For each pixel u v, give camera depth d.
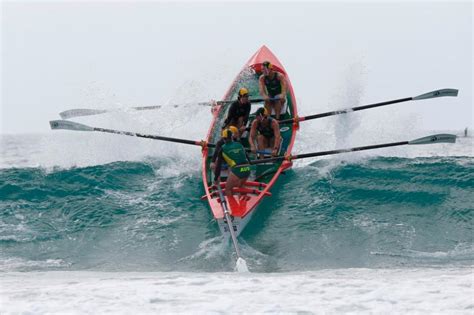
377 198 41.62
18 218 40.47
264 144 43.41
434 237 36.22
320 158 49.75
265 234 37.28
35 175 47.12
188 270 32.72
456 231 36.91
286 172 46.47
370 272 28.48
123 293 21.77
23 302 20.52
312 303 19.88
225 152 38.53
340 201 41.31
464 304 19.25
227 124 45.06
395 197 41.56
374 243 35.56
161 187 45.22
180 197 43.19
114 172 47.59
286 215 39.56
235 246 33.16
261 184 41.12
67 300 20.80
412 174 44.81
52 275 29.73
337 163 47.81
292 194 42.53
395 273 27.81
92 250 36.06
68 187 45.03
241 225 36.75
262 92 47.69
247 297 20.86
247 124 48.44
